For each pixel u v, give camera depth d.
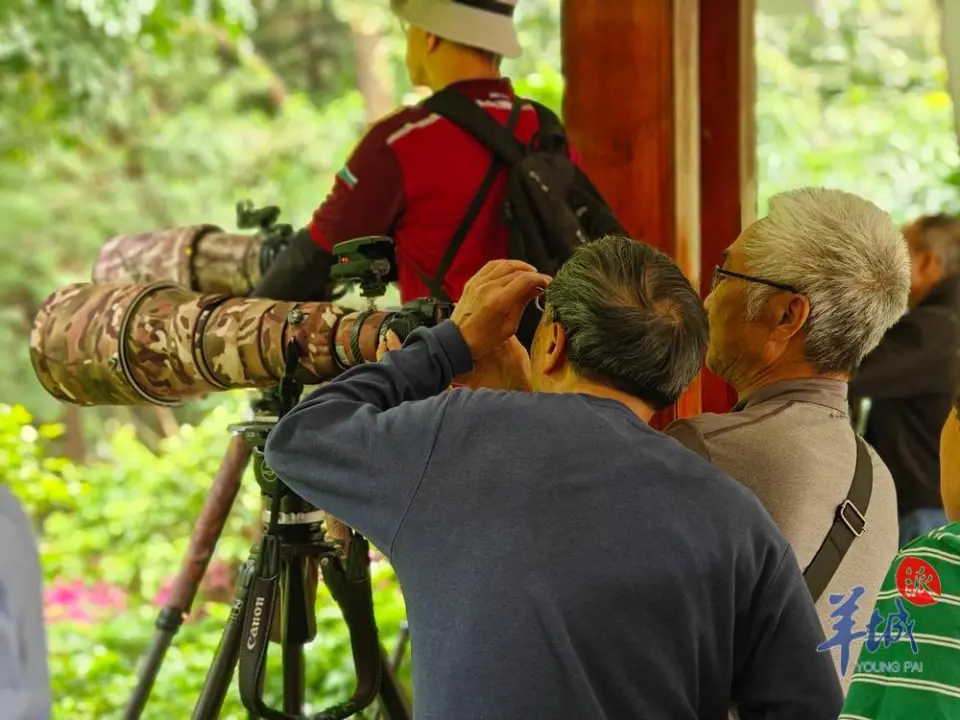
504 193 2.37
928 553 1.36
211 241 2.57
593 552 1.45
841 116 8.82
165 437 10.00
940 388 3.30
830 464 1.83
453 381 1.80
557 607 1.43
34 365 2.13
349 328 1.88
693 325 1.59
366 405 1.60
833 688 1.50
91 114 10.18
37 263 10.66
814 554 1.80
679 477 1.49
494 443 1.50
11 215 10.60
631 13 2.76
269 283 2.35
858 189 8.26
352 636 2.04
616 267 1.60
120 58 9.19
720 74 3.09
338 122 10.98
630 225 2.79
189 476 6.56
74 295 2.14
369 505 1.53
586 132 2.80
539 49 9.44
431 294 2.36
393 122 2.35
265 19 11.85
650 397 1.59
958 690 1.30
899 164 8.32
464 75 2.43
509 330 1.71
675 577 1.44
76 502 6.44
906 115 8.56
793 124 8.63
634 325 1.55
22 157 10.49
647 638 1.43
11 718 1.31
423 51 2.46
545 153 2.38
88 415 10.32
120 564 6.27
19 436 5.77
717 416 1.88
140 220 10.80
